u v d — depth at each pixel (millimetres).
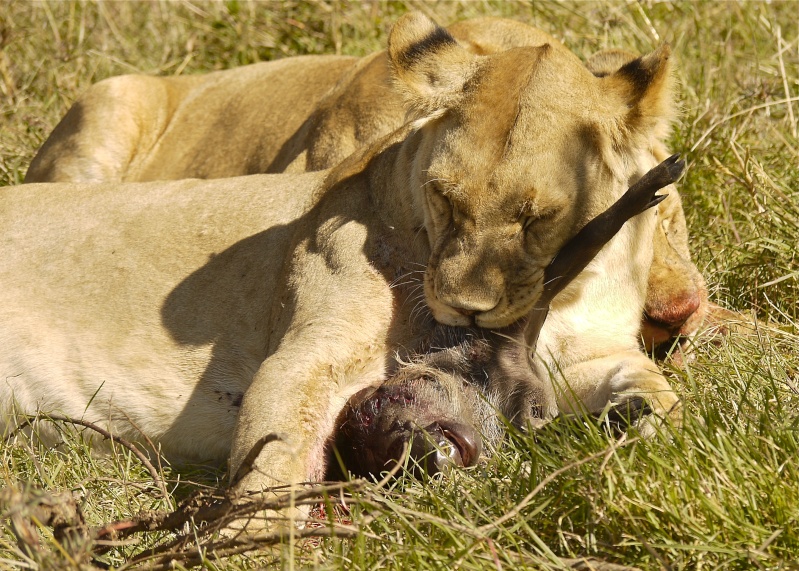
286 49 14445
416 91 7277
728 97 11977
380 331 7328
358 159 8094
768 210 9906
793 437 6090
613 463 5898
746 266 9539
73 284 8250
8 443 7449
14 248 8508
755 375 7262
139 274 8195
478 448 6703
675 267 8656
